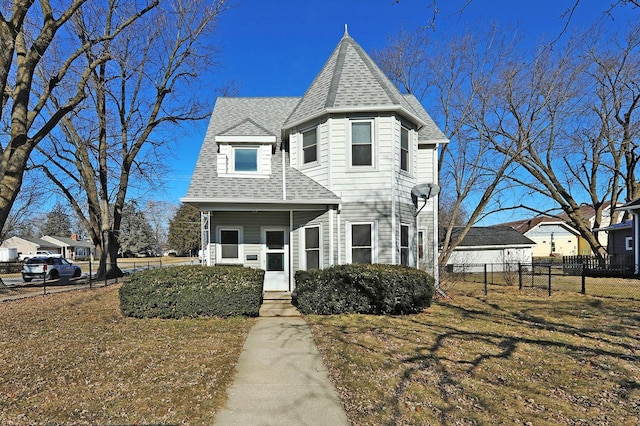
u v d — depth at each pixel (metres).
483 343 6.45
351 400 4.18
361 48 12.77
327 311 8.66
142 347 6.04
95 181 21.81
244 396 4.26
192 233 66.94
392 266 9.18
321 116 10.95
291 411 3.91
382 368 5.16
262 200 10.30
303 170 11.52
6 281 23.86
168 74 20.62
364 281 8.66
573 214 23.58
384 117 10.66
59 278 22.16
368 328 7.34
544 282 16.75
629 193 23.34
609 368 5.32
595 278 18.67
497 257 27.53
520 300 11.20
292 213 11.55
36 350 5.91
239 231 12.07
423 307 9.18
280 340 6.48
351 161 10.73
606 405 4.16
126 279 8.48
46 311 9.60
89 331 7.13
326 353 5.78
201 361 5.38
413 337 6.74
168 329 7.23
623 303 10.66
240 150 11.59
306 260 11.23
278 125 14.05
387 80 12.41
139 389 4.39
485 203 14.73
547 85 14.05
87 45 12.65
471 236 28.14
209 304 8.28
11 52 11.43
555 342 6.55
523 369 5.24
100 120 20.48
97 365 5.20
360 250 10.58
